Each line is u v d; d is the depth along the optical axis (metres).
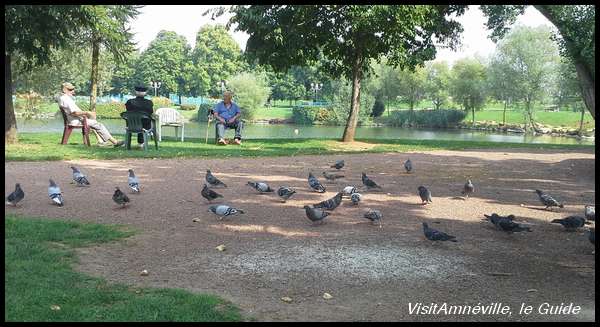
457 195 12.67
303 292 6.47
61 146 20.70
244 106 81.19
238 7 24.22
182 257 7.69
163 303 5.84
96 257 7.57
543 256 8.03
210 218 9.97
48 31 20.33
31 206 10.57
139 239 8.53
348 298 6.31
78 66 41.34
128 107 20.55
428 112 75.62
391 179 14.91
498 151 23.97
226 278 6.89
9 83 20.92
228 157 19.31
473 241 8.76
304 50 26.47
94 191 12.23
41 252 7.53
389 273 7.18
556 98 68.12
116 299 5.99
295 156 20.20
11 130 21.06
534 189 13.75
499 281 6.96
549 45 66.25
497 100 71.94
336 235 8.97
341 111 75.31
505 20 22.23
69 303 5.78
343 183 14.13
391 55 27.56
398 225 9.70
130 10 30.38
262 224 9.62
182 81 114.44
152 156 18.59
